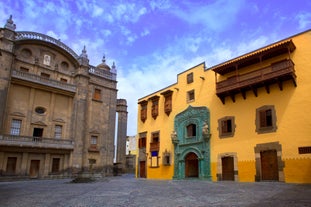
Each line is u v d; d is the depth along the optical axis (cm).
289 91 2066
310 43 2023
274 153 2080
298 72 2041
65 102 4147
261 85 2228
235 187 1681
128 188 1817
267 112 2197
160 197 1241
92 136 4341
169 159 3112
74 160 3912
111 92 4794
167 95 3334
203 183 2156
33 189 1833
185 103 3055
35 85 3784
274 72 2072
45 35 4056
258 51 2341
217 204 980
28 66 3847
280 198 1090
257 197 1152
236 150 2350
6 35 3553
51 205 1015
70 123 4103
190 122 2919
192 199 1145
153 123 3512
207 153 2627
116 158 6625
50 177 3638
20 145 3375
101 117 4525
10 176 3262
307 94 1959
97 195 1373
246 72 2411
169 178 3061
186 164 2925
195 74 3003
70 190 1714
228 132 2475
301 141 1916
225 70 2550
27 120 3656
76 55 4422
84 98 4266
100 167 4316
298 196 1136
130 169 6750
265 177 2094
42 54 4044
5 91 3397
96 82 4584
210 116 2697
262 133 2170
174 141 3025
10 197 1317
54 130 3931
